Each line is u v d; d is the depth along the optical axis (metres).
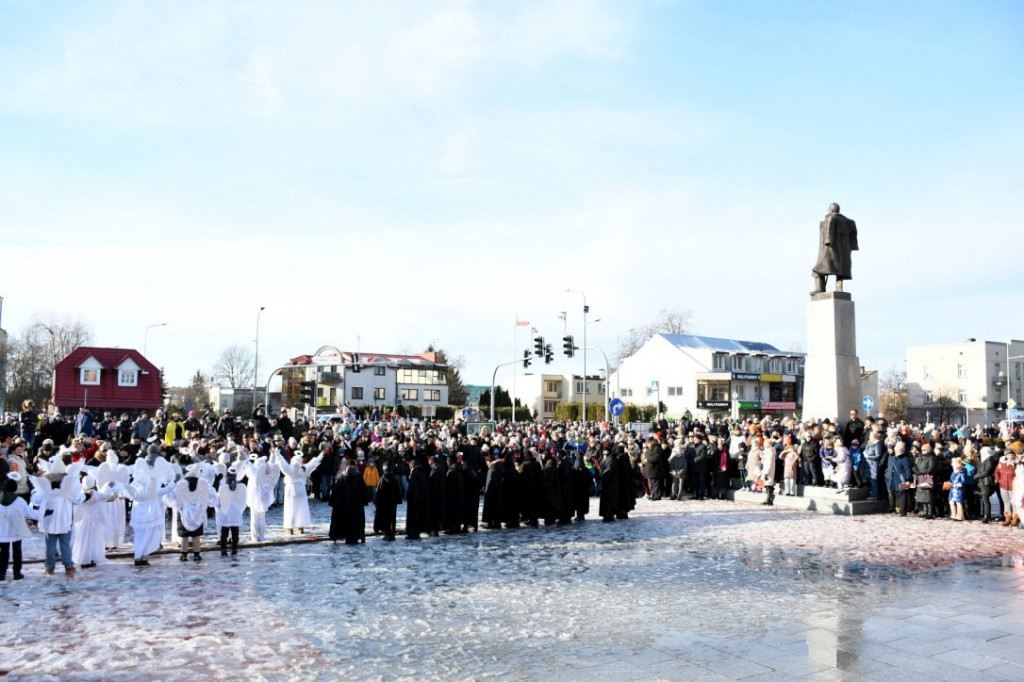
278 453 16.55
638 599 10.91
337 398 79.25
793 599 10.88
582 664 8.01
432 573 12.82
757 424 25.88
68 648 8.58
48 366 78.19
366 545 15.95
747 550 15.04
